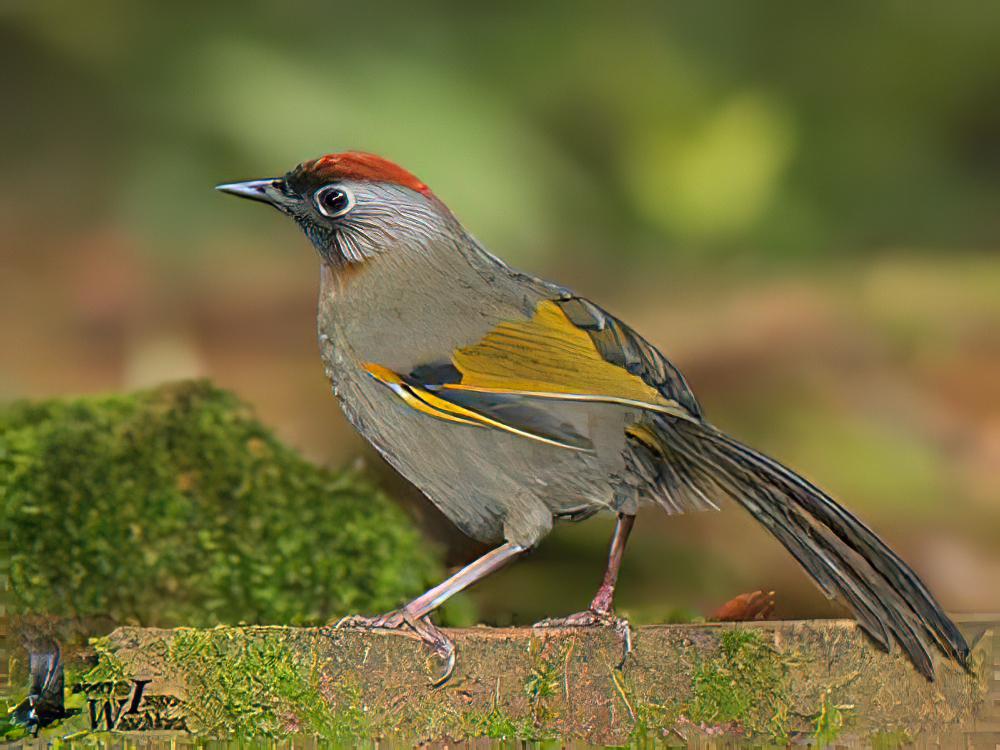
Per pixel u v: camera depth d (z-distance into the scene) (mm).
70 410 8648
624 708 6504
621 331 6805
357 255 7016
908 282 17375
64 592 8031
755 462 6543
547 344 6691
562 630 6531
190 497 8508
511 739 6449
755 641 6562
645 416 6621
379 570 8719
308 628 6508
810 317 15891
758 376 14938
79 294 17375
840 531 6586
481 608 9930
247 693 6445
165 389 8961
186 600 8312
